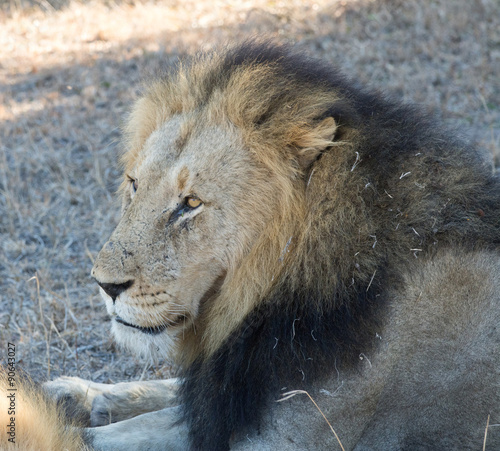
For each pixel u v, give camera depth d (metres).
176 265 6.56
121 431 7.31
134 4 26.47
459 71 18.30
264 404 6.47
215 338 6.80
